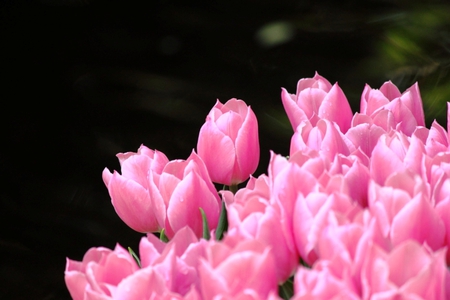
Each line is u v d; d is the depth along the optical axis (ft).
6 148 12.27
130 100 12.73
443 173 5.09
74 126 12.62
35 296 10.83
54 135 12.49
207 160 5.50
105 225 11.64
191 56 13.30
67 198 11.91
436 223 5.00
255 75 13.04
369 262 4.81
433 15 10.77
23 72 12.76
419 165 5.20
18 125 12.48
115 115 12.70
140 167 5.41
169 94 12.76
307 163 5.07
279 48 13.16
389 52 10.80
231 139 5.49
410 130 5.55
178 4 13.57
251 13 13.46
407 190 5.03
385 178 5.19
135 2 13.28
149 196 5.38
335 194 4.96
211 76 13.07
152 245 5.01
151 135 12.46
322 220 4.96
